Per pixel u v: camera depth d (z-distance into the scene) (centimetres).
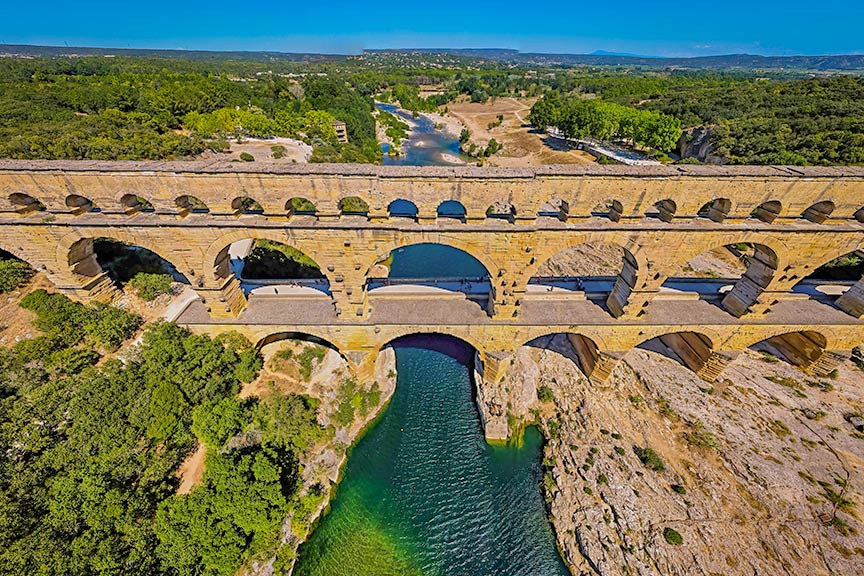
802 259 3262
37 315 3503
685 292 3925
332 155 9669
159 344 3441
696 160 9375
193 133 9638
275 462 3206
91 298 3716
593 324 3650
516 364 4419
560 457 3703
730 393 4075
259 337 3809
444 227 3100
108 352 3525
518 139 14850
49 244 3294
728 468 3428
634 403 4047
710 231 3112
